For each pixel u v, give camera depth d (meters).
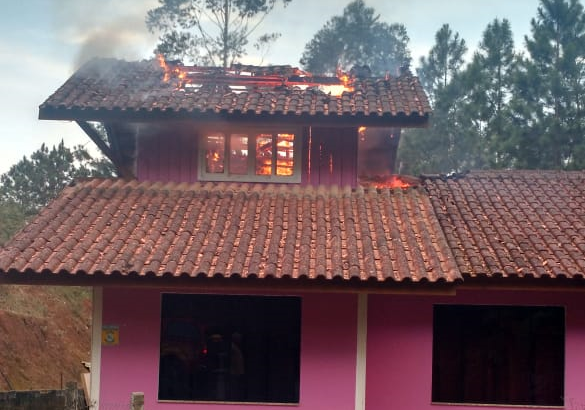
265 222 11.45
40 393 14.16
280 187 12.94
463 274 10.52
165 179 13.27
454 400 11.57
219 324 11.34
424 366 11.45
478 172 14.37
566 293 11.55
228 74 14.78
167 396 11.19
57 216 11.64
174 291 11.22
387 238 11.00
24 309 28.16
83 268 10.05
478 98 30.00
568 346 11.50
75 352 28.19
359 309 11.05
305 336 11.09
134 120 12.70
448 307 11.71
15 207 32.25
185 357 11.27
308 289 10.14
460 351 11.66
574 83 26.58
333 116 12.64
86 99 12.88
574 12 27.41
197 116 12.65
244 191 12.66
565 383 11.45
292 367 11.21
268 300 11.34
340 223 11.52
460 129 29.94
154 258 10.31
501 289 10.82
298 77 14.59
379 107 12.78
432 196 13.05
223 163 13.31
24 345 25.17
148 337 11.20
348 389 10.96
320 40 29.69
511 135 27.31
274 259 10.33
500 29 31.81
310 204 12.18
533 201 13.06
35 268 10.07
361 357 10.97
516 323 11.66
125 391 11.09
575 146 26.02
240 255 10.45
